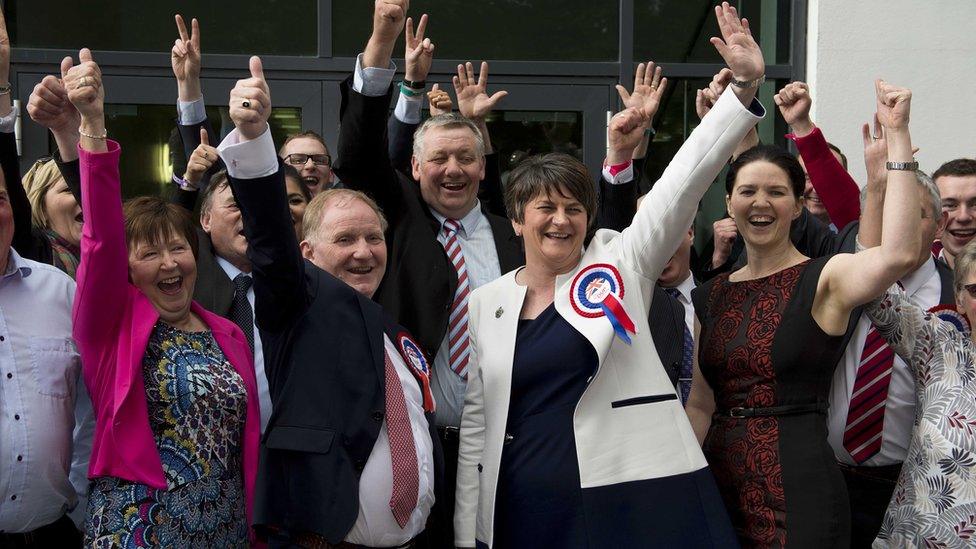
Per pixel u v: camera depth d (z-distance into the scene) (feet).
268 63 18.10
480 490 9.27
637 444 8.84
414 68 12.52
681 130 18.93
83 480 9.86
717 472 9.62
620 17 18.76
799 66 18.84
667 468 8.80
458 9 18.60
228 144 8.18
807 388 9.32
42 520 9.03
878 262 8.75
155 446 8.57
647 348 9.11
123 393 8.53
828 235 12.45
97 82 8.44
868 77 18.40
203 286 10.96
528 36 18.74
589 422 8.87
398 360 9.21
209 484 8.72
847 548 9.05
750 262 10.08
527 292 9.51
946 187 12.71
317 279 9.03
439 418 11.28
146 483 8.45
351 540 8.50
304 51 18.26
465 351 11.30
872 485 10.58
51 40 17.79
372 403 8.66
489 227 12.17
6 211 9.00
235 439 9.11
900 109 8.95
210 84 18.06
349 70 18.24
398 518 8.58
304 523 8.33
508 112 18.71
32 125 17.67
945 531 9.16
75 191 9.27
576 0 18.80
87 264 8.62
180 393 8.74
